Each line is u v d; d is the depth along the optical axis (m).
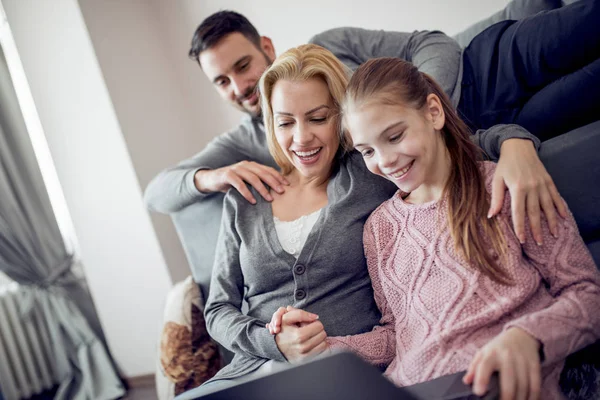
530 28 1.06
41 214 2.74
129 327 2.61
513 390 0.65
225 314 1.09
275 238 1.12
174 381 1.35
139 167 2.48
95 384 2.56
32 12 2.42
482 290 0.82
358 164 1.13
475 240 0.83
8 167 2.62
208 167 1.48
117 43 2.54
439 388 0.65
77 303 2.82
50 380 2.64
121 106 2.46
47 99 2.50
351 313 1.05
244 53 1.51
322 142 1.07
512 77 1.09
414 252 0.92
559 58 1.00
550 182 0.82
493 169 0.90
